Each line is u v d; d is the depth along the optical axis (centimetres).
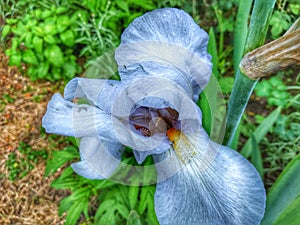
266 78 29
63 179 24
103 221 23
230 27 30
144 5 29
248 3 19
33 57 28
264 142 27
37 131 29
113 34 28
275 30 29
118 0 29
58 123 14
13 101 30
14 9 31
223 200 13
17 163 28
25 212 27
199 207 13
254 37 13
